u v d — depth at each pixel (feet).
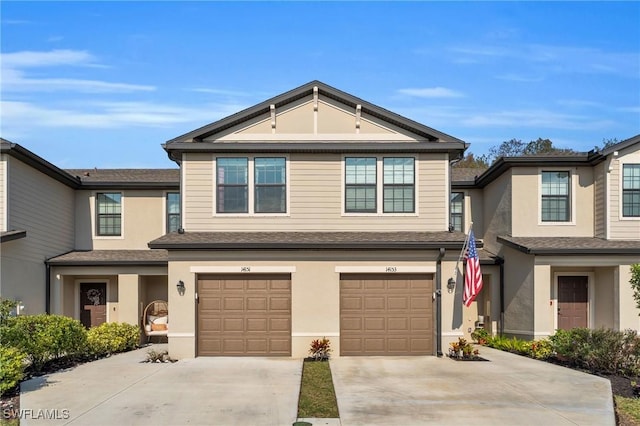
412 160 59.72
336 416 34.01
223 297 55.62
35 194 64.03
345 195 59.47
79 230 74.23
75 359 52.95
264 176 59.52
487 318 72.43
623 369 47.24
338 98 60.44
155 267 69.00
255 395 38.91
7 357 39.22
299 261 55.42
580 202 67.21
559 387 41.93
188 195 59.21
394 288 55.93
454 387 41.60
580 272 67.67
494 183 73.77
